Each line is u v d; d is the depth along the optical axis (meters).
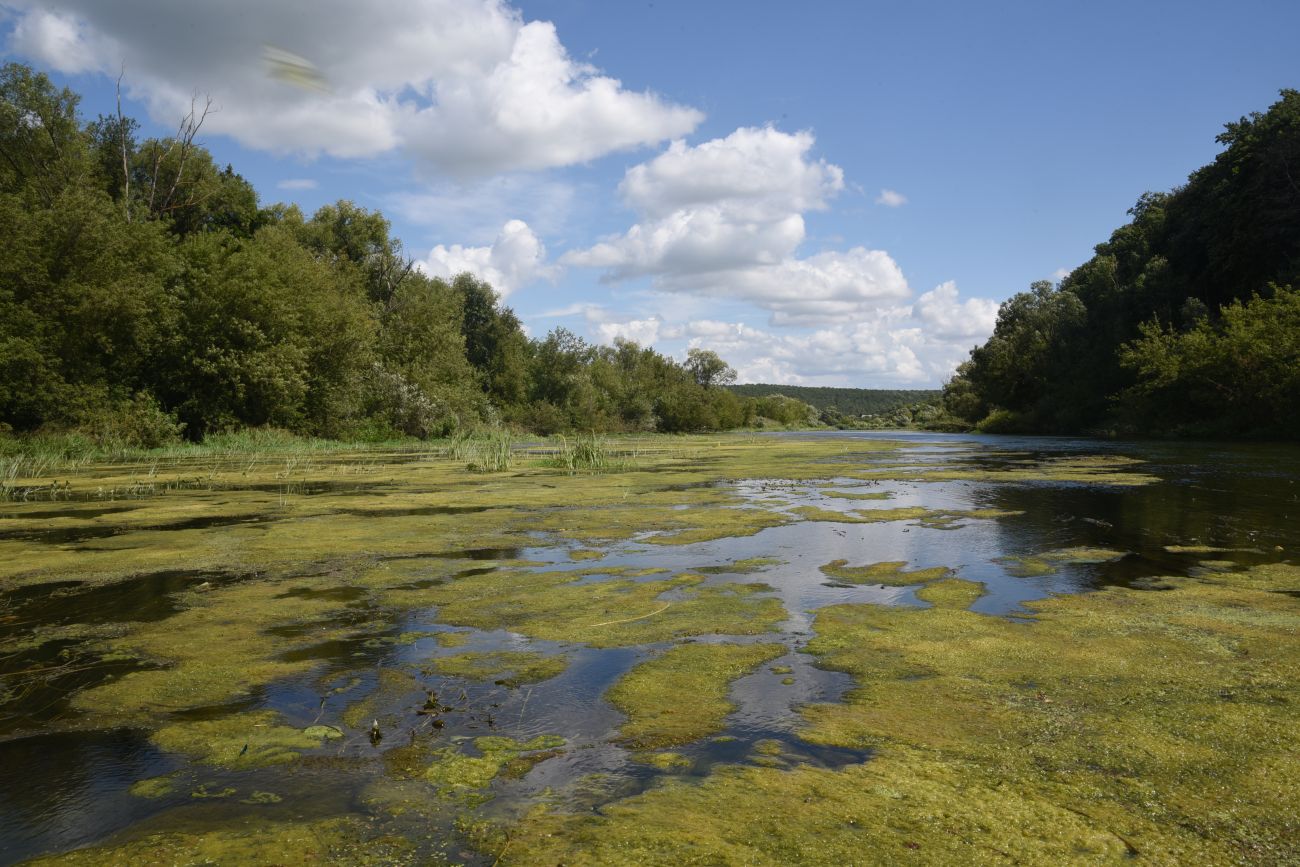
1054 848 2.65
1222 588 6.55
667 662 4.75
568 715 3.94
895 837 2.73
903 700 4.09
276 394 31.30
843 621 5.63
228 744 3.63
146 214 33.44
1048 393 51.34
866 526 10.13
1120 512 11.23
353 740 3.67
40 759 3.49
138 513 11.62
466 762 3.41
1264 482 15.47
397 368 41.56
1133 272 49.81
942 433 59.75
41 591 6.70
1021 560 7.84
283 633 5.43
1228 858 2.58
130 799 3.12
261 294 30.91
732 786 3.15
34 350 23.61
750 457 26.12
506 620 5.74
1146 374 38.62
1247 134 39.72
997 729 3.70
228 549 8.61
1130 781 3.14
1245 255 39.59
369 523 10.53
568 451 22.42
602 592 6.56
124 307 26.11
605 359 71.12
